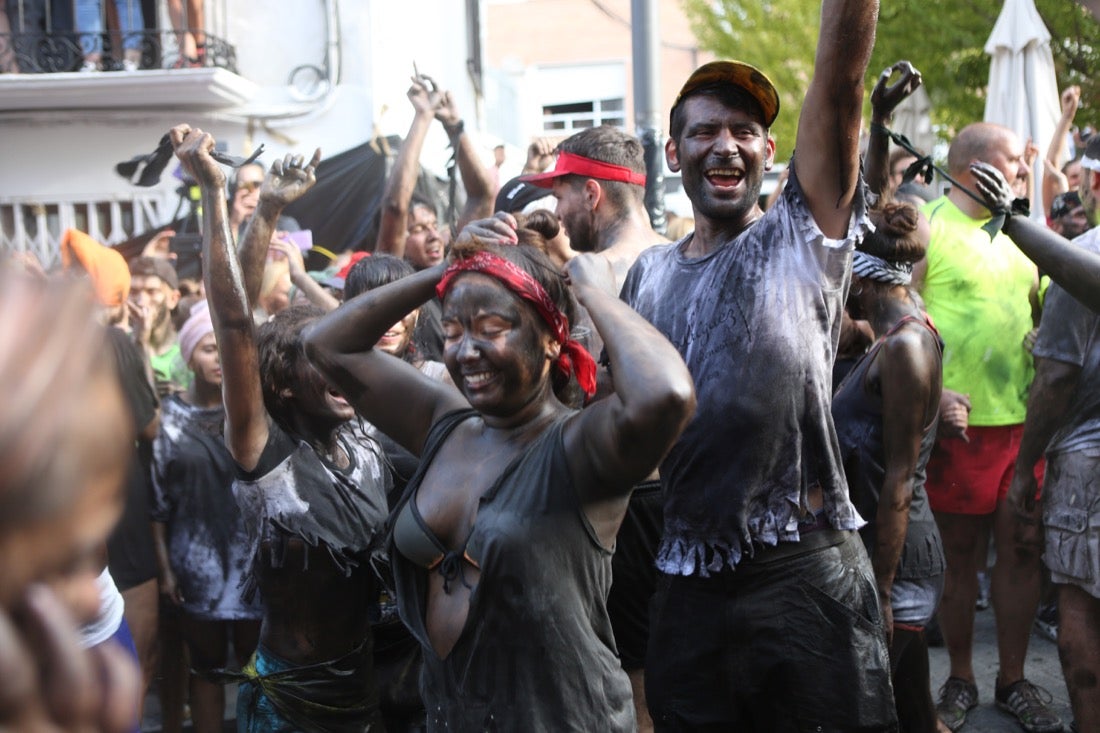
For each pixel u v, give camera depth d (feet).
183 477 12.69
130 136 30.22
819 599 8.36
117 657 2.25
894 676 11.58
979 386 15.20
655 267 9.24
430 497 6.92
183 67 29.01
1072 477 11.33
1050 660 16.39
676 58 78.48
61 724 2.02
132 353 12.98
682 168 8.96
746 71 8.57
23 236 30.42
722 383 8.38
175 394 13.38
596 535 6.58
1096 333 11.35
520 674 6.41
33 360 1.83
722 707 8.68
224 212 9.27
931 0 39.83
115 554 12.45
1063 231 19.66
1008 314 15.67
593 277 7.34
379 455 10.39
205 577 12.63
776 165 45.96
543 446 6.63
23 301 1.88
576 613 6.48
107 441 1.91
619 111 79.51
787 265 8.29
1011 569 14.33
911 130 27.09
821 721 8.32
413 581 7.01
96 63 29.45
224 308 9.09
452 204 16.96
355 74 29.96
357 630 9.80
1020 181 16.33
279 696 9.52
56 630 1.98
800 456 8.36
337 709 9.64
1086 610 11.44
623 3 79.05
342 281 18.44
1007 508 13.28
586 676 6.46
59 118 30.19
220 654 12.86
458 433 7.18
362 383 7.61
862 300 10.82
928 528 11.41
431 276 7.48
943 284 15.89
